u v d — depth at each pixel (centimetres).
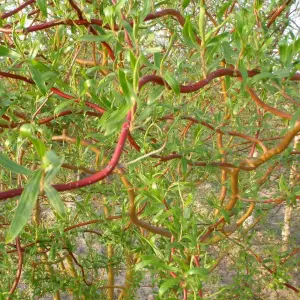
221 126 90
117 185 130
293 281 193
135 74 38
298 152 110
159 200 65
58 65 76
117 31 60
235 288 150
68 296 241
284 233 208
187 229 57
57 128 96
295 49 54
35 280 119
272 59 61
